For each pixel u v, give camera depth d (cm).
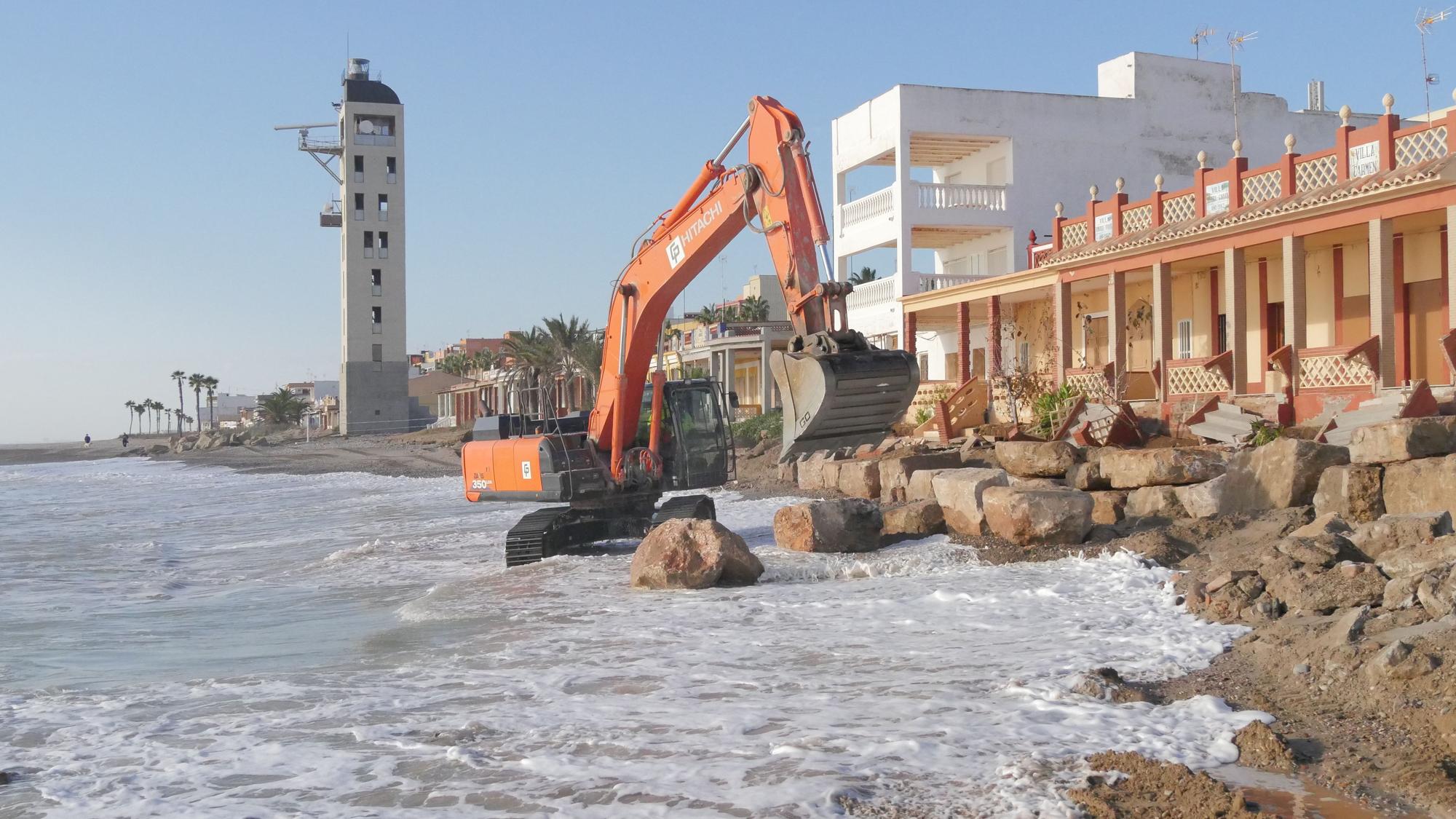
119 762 664
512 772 602
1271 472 1365
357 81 10094
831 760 591
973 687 745
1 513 3806
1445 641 673
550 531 1609
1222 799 501
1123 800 512
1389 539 966
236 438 11225
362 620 1270
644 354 1580
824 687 770
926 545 1416
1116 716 652
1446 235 2136
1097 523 1483
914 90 3609
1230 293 2273
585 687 813
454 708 764
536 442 1600
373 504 3450
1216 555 1207
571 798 553
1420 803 506
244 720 762
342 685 873
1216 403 2138
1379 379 1906
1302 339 2105
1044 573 1198
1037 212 3709
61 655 1121
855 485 2152
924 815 504
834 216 4094
